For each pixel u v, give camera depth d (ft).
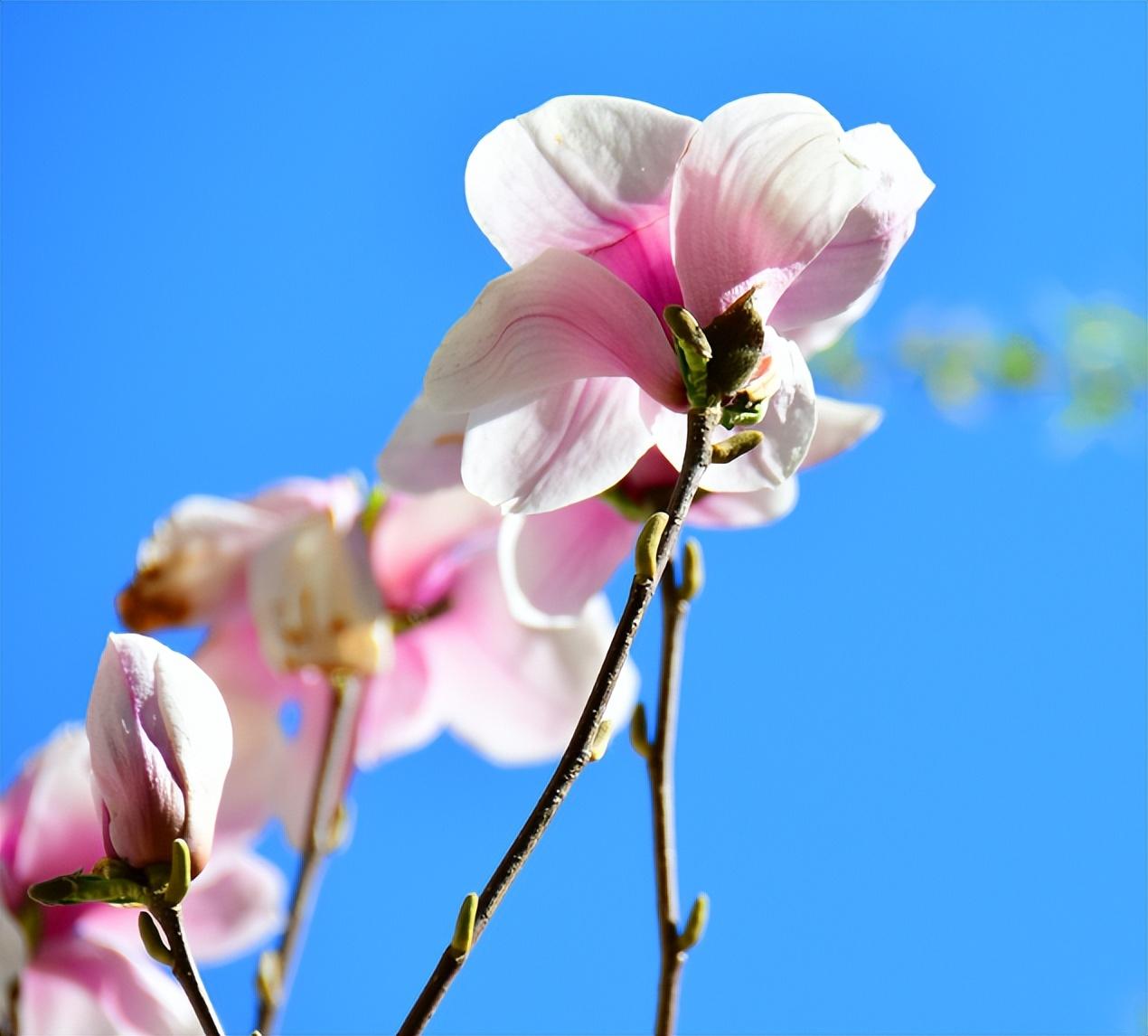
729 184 3.77
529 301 3.78
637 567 3.62
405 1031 3.51
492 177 3.80
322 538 4.73
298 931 4.46
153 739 3.65
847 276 3.91
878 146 3.91
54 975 4.22
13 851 4.25
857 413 4.37
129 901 3.63
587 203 3.81
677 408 3.78
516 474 3.89
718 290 3.77
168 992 4.23
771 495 4.37
